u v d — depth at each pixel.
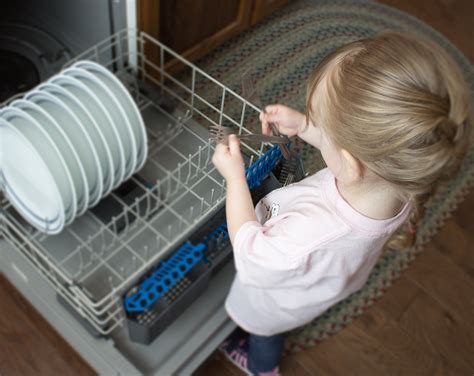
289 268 0.84
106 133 1.15
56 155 1.09
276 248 0.84
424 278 1.58
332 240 0.82
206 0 1.69
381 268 1.58
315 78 0.74
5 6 1.72
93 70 1.19
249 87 1.05
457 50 2.13
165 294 1.10
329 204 0.83
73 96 1.12
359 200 0.79
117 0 1.44
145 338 1.10
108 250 1.27
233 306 1.20
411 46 0.65
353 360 1.44
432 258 1.62
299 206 0.86
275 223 0.87
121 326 1.21
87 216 1.32
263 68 1.91
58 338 1.38
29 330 1.38
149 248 1.28
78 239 1.28
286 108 0.94
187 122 1.39
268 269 0.85
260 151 1.09
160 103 1.46
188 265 1.12
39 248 1.26
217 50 1.93
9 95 1.57
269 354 1.30
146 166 1.38
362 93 0.66
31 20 1.72
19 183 1.20
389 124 0.64
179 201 1.31
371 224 0.80
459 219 1.71
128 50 1.51
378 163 0.69
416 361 1.45
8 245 1.26
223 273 1.33
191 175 1.33
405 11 2.21
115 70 1.66
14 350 1.35
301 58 1.96
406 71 0.63
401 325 1.50
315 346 1.44
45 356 1.35
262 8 1.96
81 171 1.10
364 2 2.20
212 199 1.18
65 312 1.19
